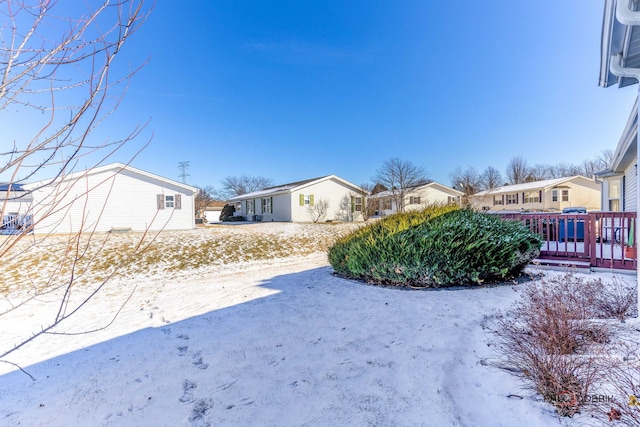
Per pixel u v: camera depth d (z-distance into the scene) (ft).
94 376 9.21
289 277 22.97
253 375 8.71
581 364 6.80
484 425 6.07
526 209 97.40
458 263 15.57
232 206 108.88
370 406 6.99
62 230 45.96
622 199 38.37
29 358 10.87
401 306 13.57
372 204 88.99
